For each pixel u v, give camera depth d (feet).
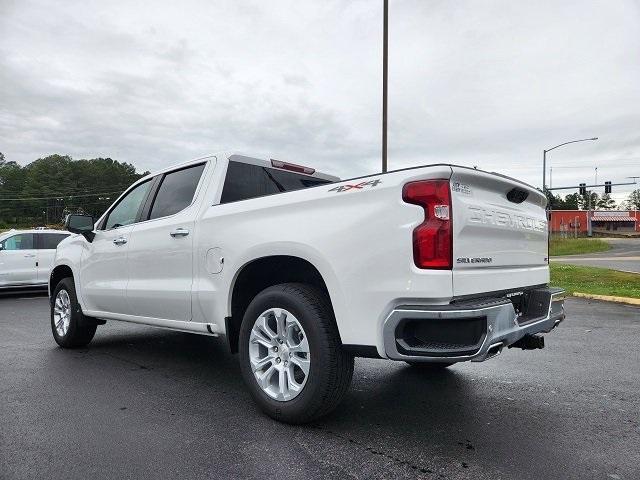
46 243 42.70
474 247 10.12
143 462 9.33
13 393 13.58
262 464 9.25
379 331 9.76
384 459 9.48
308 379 10.62
